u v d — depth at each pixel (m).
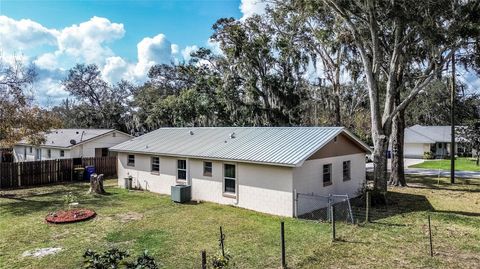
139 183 19.28
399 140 20.50
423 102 51.22
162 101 36.06
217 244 9.60
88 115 44.31
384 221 11.88
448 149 43.19
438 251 8.85
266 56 28.52
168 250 9.19
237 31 28.19
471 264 7.97
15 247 9.66
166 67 43.94
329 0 15.16
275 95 28.59
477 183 21.34
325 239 9.89
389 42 17.38
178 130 21.66
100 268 4.83
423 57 17.92
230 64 30.31
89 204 15.22
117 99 48.19
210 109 31.55
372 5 14.22
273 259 8.42
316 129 15.66
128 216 13.02
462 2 12.93
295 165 12.16
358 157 17.03
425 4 13.09
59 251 9.29
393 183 20.59
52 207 14.91
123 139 30.23
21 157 32.38
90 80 46.91
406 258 8.38
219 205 14.73
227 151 15.12
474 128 32.84
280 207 12.97
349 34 20.09
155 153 17.73
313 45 25.89
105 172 25.62
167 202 15.54
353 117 37.88
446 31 13.44
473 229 10.88
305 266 7.98
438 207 14.33
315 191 13.85
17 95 19.73
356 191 16.78
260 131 17.22
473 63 17.31
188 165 16.42
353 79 23.75
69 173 23.41
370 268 7.81
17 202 16.11
